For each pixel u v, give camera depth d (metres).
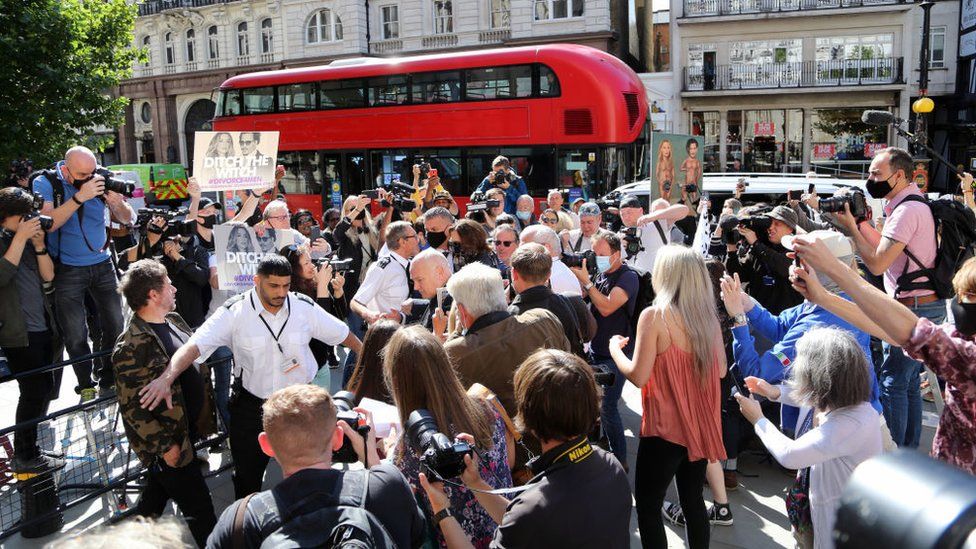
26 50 14.78
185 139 41.44
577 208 10.88
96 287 6.36
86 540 1.47
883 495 0.72
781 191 10.91
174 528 1.60
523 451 3.29
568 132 13.61
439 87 14.78
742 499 4.88
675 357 3.39
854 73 27.03
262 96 17.03
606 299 4.84
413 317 5.02
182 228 5.98
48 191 5.94
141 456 3.71
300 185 16.66
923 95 15.10
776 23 27.47
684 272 3.38
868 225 5.03
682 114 28.89
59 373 6.07
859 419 2.85
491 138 14.29
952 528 0.64
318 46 34.59
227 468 5.52
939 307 4.69
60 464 4.57
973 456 2.38
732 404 4.86
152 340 3.74
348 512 2.05
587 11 28.23
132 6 17.34
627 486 2.38
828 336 2.93
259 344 3.97
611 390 4.93
